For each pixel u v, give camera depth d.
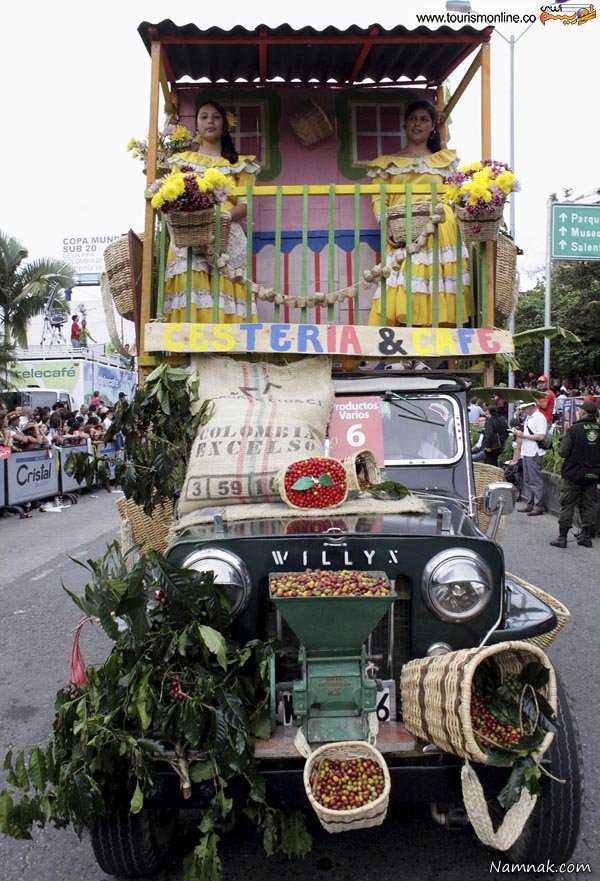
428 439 4.55
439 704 2.62
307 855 3.44
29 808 2.93
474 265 5.03
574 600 7.33
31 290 25.12
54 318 31.66
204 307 4.95
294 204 5.94
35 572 9.04
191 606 2.87
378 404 4.63
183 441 4.07
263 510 3.50
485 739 2.63
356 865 3.35
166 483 4.00
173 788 2.88
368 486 3.83
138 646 2.86
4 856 3.57
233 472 3.75
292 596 2.76
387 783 2.60
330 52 5.72
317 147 6.25
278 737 2.85
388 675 3.12
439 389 4.66
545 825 3.01
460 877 3.24
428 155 5.86
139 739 2.75
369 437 4.54
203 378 4.34
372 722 2.86
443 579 3.00
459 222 4.64
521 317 27.78
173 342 4.45
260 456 3.81
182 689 2.84
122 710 2.84
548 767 2.98
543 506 12.62
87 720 2.80
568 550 9.62
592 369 25.47
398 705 3.06
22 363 27.56
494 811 3.00
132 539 4.34
